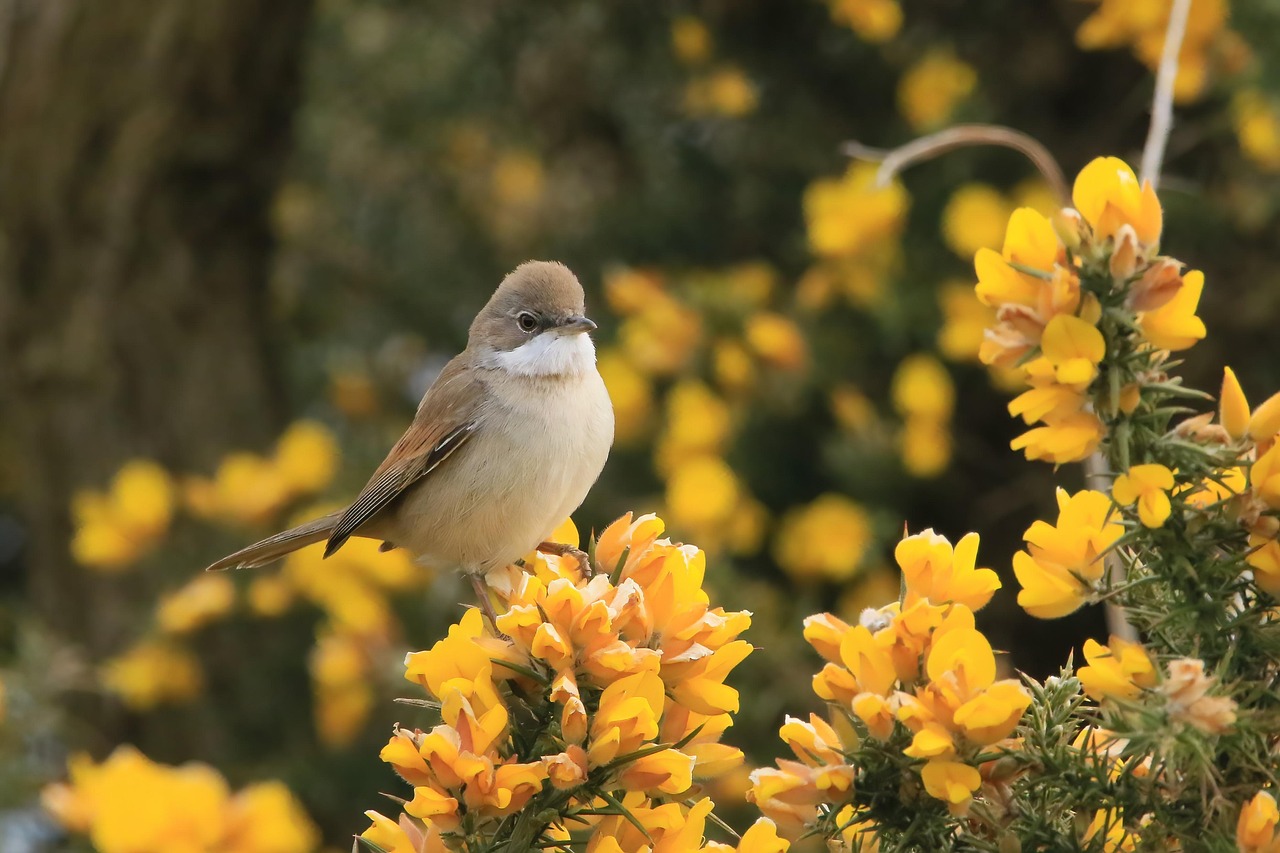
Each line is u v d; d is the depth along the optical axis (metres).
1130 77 12.32
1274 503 3.87
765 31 13.11
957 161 11.75
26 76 13.66
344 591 10.91
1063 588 4.14
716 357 11.68
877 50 12.74
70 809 8.60
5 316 13.83
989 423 12.25
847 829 4.35
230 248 14.39
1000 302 4.07
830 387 11.69
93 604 13.16
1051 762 3.92
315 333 15.00
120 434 13.76
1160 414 3.98
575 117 14.35
